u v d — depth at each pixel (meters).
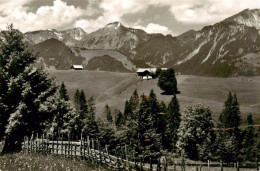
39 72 31.56
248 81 194.62
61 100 56.78
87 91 189.12
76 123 59.94
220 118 103.50
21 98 29.48
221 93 170.75
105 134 68.06
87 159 27.33
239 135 91.62
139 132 51.56
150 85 186.12
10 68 30.28
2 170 16.81
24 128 31.08
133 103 117.00
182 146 76.50
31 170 17.30
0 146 31.89
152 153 49.50
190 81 192.88
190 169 60.94
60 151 29.91
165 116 102.06
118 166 26.62
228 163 70.88
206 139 73.38
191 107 79.25
